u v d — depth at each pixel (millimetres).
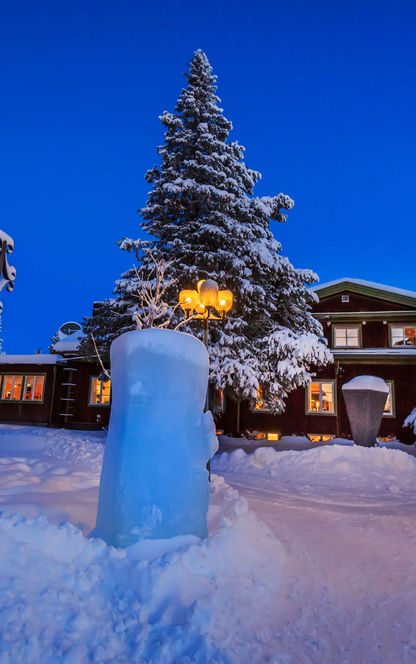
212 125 20766
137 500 4625
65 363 28078
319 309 27172
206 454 5238
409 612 4285
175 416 4984
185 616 3639
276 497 10047
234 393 20859
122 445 4809
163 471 4762
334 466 12836
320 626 3971
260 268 18859
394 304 26234
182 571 4141
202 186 18578
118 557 4219
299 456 13883
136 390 4922
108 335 19000
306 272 19797
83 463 11625
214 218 19031
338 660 3457
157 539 4555
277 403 19516
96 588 3836
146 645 3324
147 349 5020
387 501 9969
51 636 3178
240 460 14953
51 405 27844
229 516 6289
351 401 16797
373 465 12945
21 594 3443
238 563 4738
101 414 27250
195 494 4961
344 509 8977
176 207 19641
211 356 17703
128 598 3795
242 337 18359
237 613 3910
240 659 3318
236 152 21359
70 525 4406
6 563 3699
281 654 3453
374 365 25219
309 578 4992
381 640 3777
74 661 3014
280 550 5547
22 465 9352
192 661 3213
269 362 18969
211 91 21672
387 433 24359
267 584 4594
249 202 20609
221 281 17938
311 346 17688
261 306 19594
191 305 11242
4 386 28703
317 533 6867
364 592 4715
